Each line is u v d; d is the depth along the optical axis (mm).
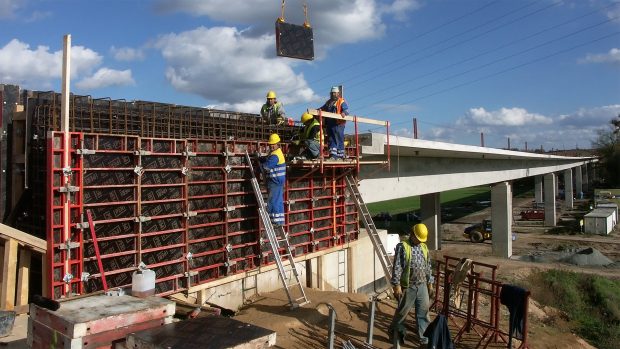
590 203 65500
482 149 26203
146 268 8969
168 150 9711
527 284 22250
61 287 8016
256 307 10758
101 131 9477
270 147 12117
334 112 13195
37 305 6121
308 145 12484
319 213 14188
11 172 9609
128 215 8969
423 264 8969
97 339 5789
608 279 25359
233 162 11172
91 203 8430
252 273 11562
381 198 21281
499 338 10234
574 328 17500
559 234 43375
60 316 5852
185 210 9938
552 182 51094
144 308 6285
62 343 5738
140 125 10078
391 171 22297
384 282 17391
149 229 9336
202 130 11375
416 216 49156
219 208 10766
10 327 7465
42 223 8883
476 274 10188
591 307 20922
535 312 16625
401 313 8859
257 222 11789
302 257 13242
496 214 34969
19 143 9555
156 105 10492
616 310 20344
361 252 16016
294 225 13133
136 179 9062
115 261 8781
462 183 30109
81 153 8250
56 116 8922
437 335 8055
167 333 5496
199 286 10180
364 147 16438
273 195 11250
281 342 8742
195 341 5234
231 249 11000
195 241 10211
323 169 13281
